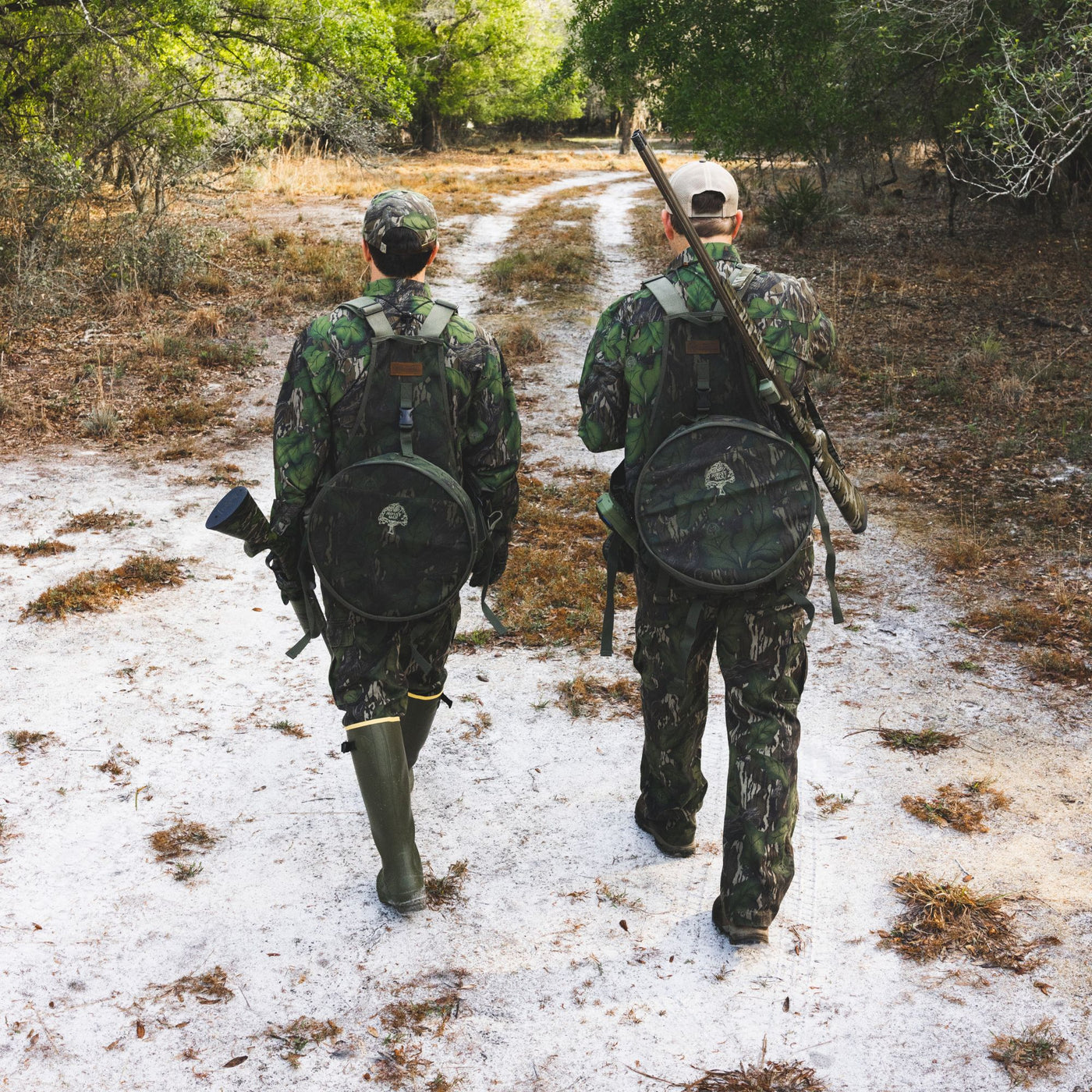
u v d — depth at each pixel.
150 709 3.89
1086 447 6.93
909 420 7.85
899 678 4.18
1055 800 3.33
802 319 2.53
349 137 13.42
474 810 3.30
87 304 10.73
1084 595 4.88
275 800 3.34
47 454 6.87
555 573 5.14
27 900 2.85
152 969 2.61
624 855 3.08
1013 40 9.21
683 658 2.52
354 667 2.66
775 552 2.45
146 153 13.12
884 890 2.90
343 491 2.52
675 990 2.54
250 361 9.20
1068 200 15.55
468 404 2.67
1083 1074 2.28
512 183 24.81
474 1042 2.40
